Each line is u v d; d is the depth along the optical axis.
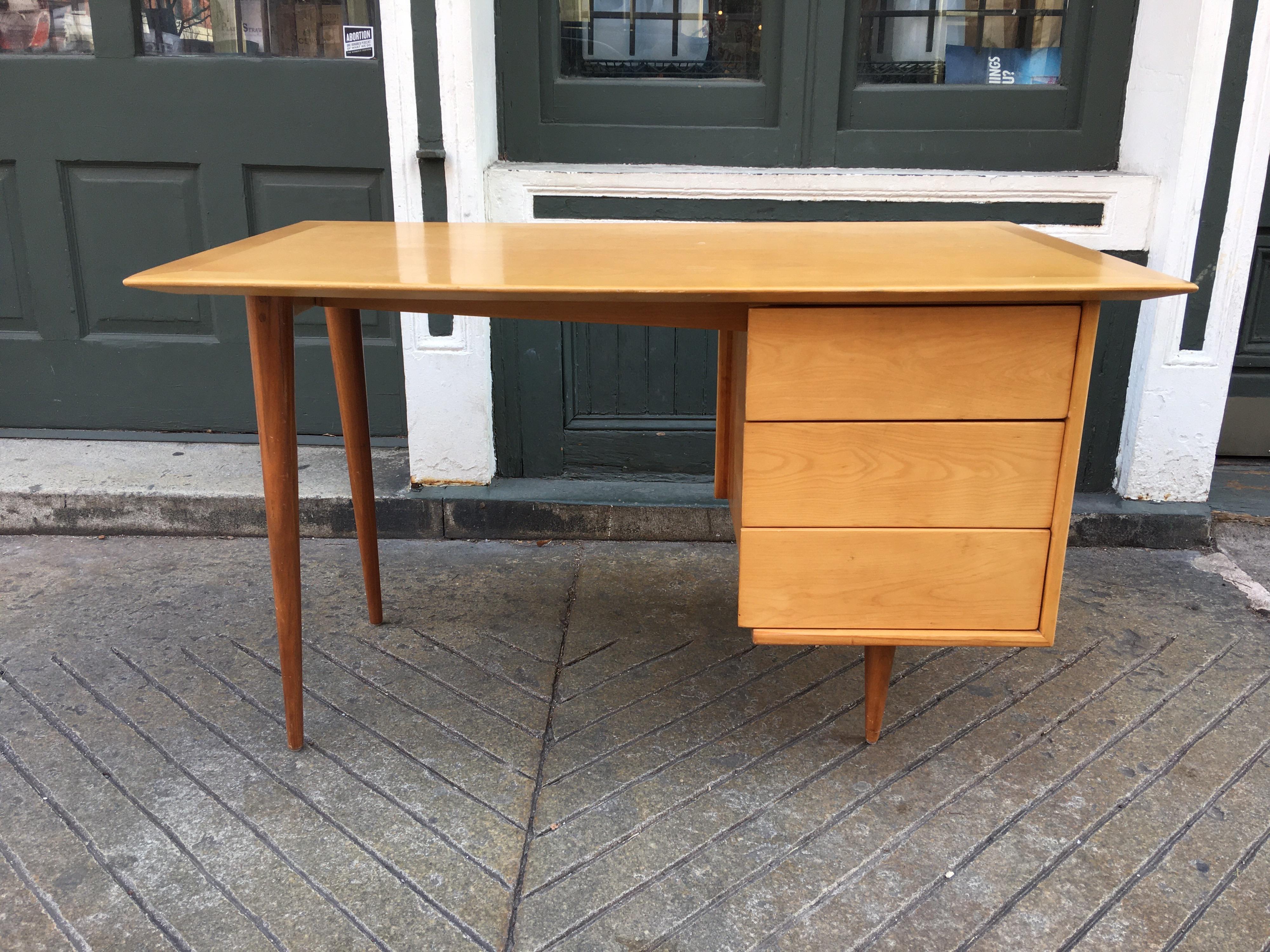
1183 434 2.85
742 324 1.72
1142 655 2.32
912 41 2.82
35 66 2.95
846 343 1.58
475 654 2.33
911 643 1.77
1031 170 2.87
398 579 2.71
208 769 1.89
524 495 2.98
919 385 1.61
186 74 2.95
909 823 1.76
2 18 2.93
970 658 2.31
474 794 1.83
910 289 1.47
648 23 2.84
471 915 1.54
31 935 1.50
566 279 1.56
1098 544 2.91
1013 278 1.55
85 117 2.99
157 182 3.06
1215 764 1.91
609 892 1.59
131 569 2.73
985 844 1.70
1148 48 2.68
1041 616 1.75
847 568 1.73
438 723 2.06
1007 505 1.68
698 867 1.65
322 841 1.71
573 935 1.51
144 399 3.29
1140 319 2.81
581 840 1.71
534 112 2.89
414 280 1.54
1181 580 2.70
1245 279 2.69
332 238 2.06
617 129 2.89
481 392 2.90
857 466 1.66
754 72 2.88
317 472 3.10
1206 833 1.72
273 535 1.81
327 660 2.29
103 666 2.24
